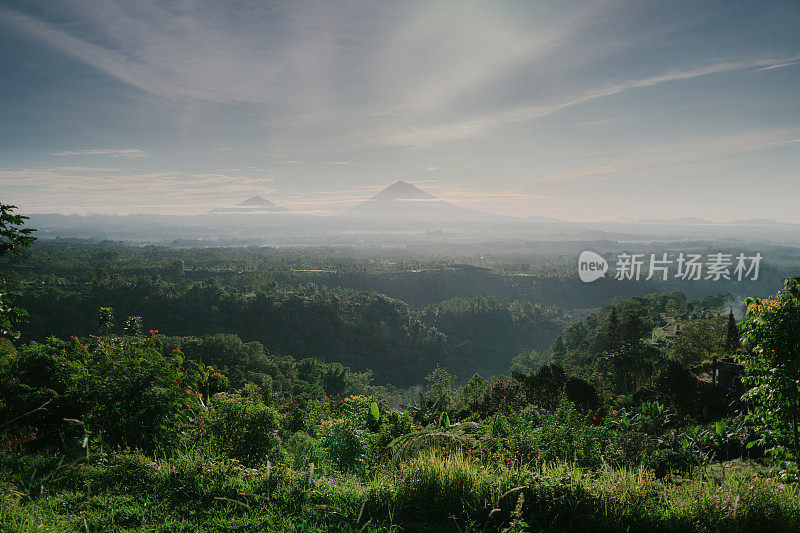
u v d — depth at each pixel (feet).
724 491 13.01
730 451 21.16
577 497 12.32
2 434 14.24
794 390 16.14
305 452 18.60
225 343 193.57
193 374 19.42
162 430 16.40
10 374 16.12
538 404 54.19
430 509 12.30
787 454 16.01
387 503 12.21
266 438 16.70
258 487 12.55
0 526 8.91
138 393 16.10
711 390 44.21
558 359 249.14
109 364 17.13
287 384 186.39
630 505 12.28
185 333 315.17
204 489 12.20
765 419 17.35
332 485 13.19
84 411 15.94
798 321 15.79
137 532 9.97
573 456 17.34
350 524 11.10
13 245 14.43
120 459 13.56
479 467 13.96
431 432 18.34
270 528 10.54
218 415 16.94
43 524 9.41
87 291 322.96
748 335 17.33
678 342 129.39
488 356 391.45
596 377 117.19
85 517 10.16
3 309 14.76
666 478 16.85
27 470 12.55
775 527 11.98
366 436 19.06
